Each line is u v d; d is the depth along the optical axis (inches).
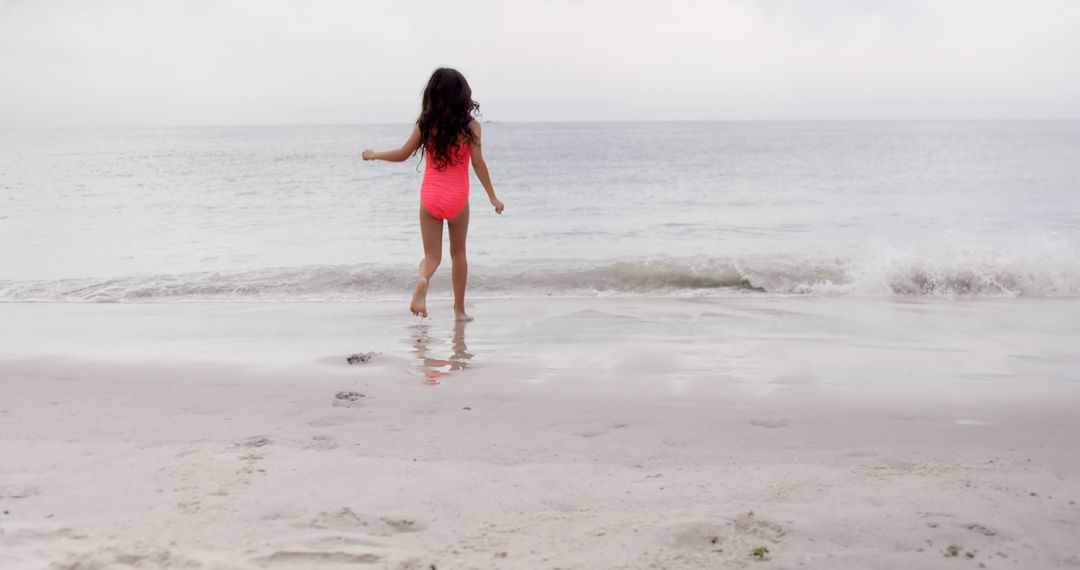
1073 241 418.6
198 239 463.8
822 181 909.2
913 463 113.0
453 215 230.5
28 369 181.2
